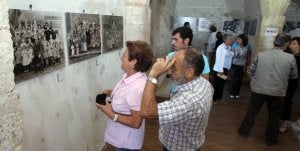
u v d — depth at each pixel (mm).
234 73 5297
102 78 2840
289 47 3611
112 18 2980
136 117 1596
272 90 3162
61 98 1999
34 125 1676
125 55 1643
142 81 1635
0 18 938
